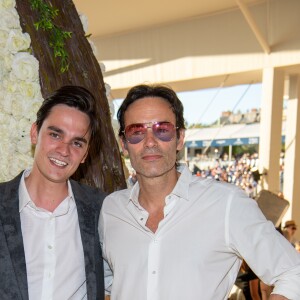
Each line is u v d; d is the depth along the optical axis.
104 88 2.13
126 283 1.41
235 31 7.43
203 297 1.33
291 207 7.96
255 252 1.29
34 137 1.51
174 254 1.35
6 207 1.42
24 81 1.79
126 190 1.57
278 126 7.28
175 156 1.44
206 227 1.35
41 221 1.45
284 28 6.91
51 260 1.43
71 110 1.44
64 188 1.51
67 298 1.44
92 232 1.52
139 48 8.63
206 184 1.42
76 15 2.12
